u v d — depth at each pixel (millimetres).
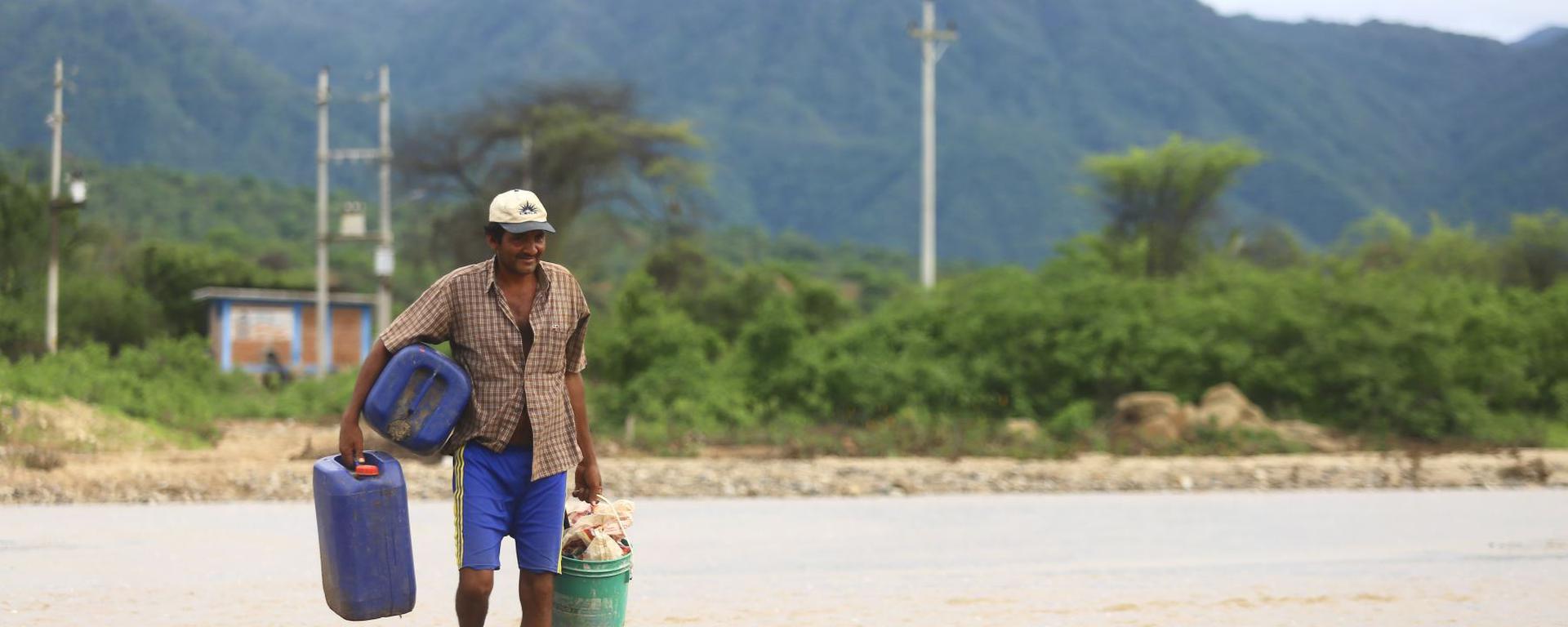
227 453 21969
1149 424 25406
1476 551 12734
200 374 33938
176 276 56094
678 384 27156
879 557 12164
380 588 6641
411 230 65812
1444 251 56000
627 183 60812
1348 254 59344
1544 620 9047
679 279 57938
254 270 59062
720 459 22891
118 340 48469
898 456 23406
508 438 6742
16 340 32281
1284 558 12258
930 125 54969
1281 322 28969
